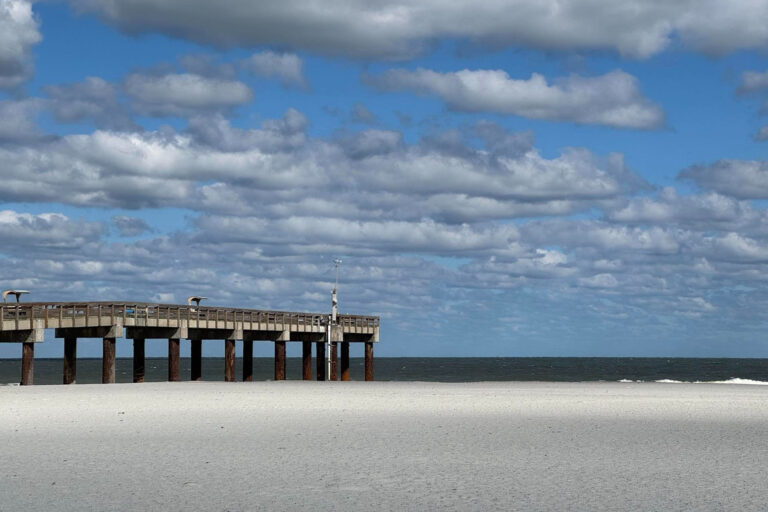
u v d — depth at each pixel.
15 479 14.38
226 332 49.41
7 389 38.31
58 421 23.84
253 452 17.59
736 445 19.09
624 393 39.78
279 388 41.06
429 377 107.94
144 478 14.48
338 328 58.16
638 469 15.55
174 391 37.28
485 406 30.12
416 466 15.82
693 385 51.84
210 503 12.41
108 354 41.75
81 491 13.31
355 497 12.88
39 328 40.62
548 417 25.97
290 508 12.09
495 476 14.76
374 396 35.03
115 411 26.95
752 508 12.10
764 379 103.56
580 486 13.82
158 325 43.69
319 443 19.11
